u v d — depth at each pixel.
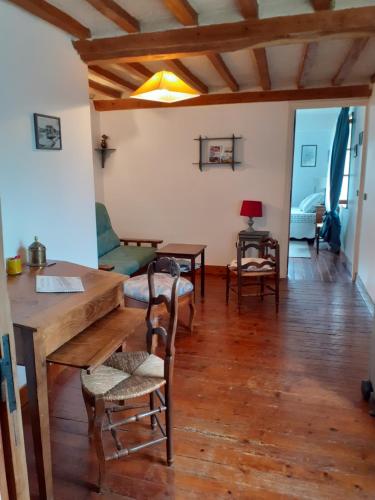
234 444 2.04
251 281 4.99
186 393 2.50
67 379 2.71
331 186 6.66
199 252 4.17
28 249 2.45
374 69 4.12
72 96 2.98
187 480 1.81
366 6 2.53
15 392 0.70
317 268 5.66
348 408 2.34
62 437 2.11
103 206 5.07
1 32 2.26
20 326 1.54
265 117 4.89
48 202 2.77
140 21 2.85
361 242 4.76
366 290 4.28
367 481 1.80
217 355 3.01
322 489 1.75
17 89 2.41
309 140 8.24
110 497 1.72
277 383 2.61
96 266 3.46
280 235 5.11
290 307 4.06
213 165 5.17
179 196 5.36
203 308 4.04
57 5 2.59
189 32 2.82
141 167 5.42
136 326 1.99
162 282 3.29
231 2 2.57
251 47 2.85
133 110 5.29
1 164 2.31
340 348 3.12
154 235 5.55
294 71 4.19
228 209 5.23
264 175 5.03
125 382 1.82
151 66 3.98
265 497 1.71
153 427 2.16
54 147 2.78
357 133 5.62
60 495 1.73
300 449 2.00
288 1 2.60
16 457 0.70
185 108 5.11
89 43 2.97
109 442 2.07
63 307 1.74
